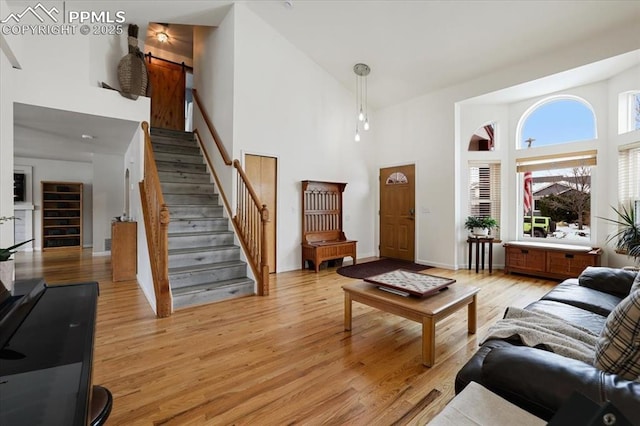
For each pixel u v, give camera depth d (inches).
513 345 52.8
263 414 62.9
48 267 199.0
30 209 272.7
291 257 199.0
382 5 148.9
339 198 222.1
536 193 195.8
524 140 198.2
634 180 151.0
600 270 96.0
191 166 196.2
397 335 101.5
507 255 190.1
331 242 207.2
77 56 141.6
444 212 207.6
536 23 139.8
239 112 172.6
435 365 82.4
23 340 39.4
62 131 177.5
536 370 35.6
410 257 229.5
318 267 193.6
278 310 124.0
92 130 174.9
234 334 101.0
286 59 193.8
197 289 130.7
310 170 208.5
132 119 156.5
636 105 152.6
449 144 204.1
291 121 197.2
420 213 221.9
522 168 197.6
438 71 188.7
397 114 236.1
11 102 122.3
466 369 48.1
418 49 173.6
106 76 158.9
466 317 117.2
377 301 94.5
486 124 204.7
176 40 254.2
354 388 72.0
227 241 162.6
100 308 123.6
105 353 87.4
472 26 148.4
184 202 174.4
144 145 156.7
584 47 146.6
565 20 135.6
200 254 146.3
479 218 198.2
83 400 26.8
